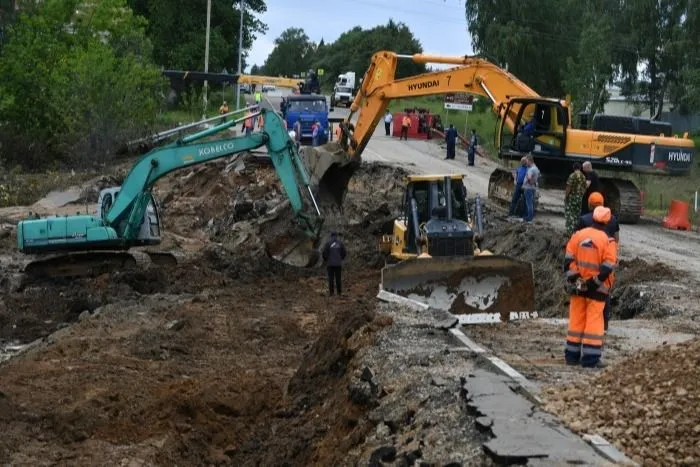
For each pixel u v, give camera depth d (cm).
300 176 2377
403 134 5684
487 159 4819
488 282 1644
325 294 2164
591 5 6266
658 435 785
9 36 5494
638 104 6244
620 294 1834
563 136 2820
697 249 2334
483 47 7088
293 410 1304
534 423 841
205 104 5612
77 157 4444
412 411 970
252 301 2091
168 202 3425
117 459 1180
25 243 2302
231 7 7919
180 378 1481
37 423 1281
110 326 1822
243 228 2770
